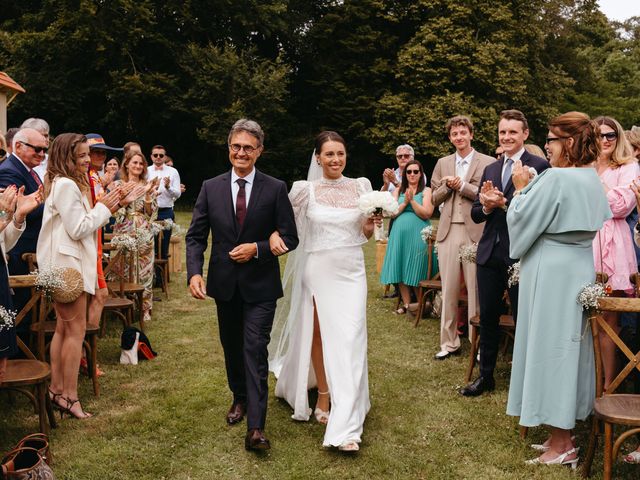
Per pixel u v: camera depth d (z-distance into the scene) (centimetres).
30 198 361
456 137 519
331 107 2183
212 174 2252
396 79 2186
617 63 3556
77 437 363
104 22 1750
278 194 364
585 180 325
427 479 322
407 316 683
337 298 370
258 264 359
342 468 333
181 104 1897
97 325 439
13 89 875
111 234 688
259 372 351
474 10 2119
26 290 442
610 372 401
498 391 445
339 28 2208
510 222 340
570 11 2552
